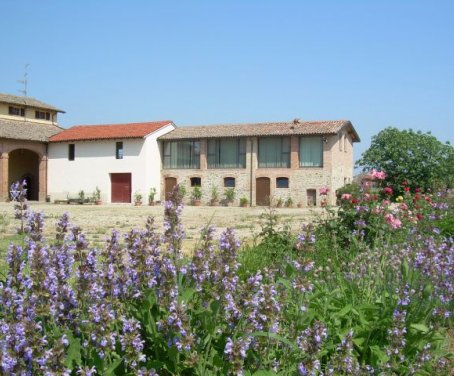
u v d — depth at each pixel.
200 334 4.05
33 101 54.94
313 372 3.81
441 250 7.48
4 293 3.76
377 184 13.41
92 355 3.59
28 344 3.27
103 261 4.39
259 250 9.54
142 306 4.10
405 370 4.75
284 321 4.67
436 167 44.19
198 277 4.20
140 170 48.91
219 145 48.47
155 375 3.64
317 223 13.01
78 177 51.38
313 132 43.94
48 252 4.19
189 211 36.84
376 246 9.09
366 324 5.09
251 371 3.98
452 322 6.29
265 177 46.44
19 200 4.75
